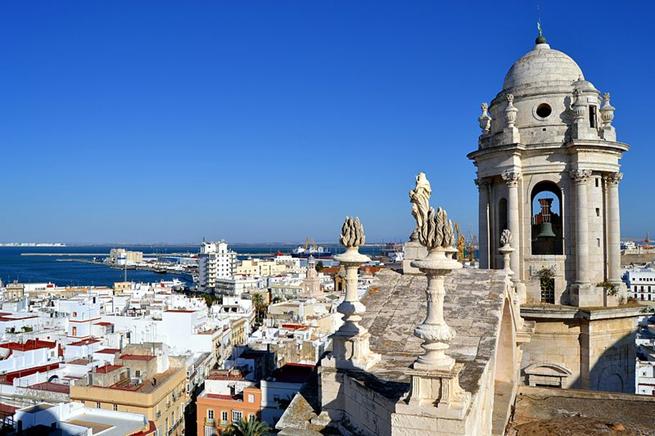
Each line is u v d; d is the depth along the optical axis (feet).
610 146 119.34
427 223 43.96
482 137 132.77
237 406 240.32
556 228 127.65
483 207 132.05
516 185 124.57
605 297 120.88
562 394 92.48
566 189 122.31
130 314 455.22
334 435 50.67
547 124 123.54
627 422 80.38
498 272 70.95
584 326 119.85
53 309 471.21
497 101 131.23
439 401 42.09
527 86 126.72
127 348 282.15
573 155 120.78
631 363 124.98
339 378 53.21
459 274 71.00
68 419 209.67
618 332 123.03
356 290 56.03
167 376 262.67
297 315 490.08
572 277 122.31
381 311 64.59
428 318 43.96
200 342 366.63
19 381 254.06
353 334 54.08
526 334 91.61
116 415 214.90
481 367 52.29
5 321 392.88
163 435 243.19
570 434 75.05
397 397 45.14
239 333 467.52
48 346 312.09
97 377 244.83
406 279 70.49
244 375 272.10
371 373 52.08
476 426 46.26
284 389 230.68
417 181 69.87
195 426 286.05
